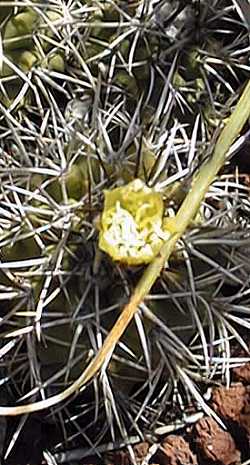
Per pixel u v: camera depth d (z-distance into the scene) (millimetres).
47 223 197
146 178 194
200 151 213
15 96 217
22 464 225
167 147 198
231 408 219
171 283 196
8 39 210
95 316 191
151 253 171
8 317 203
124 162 195
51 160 208
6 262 203
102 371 197
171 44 220
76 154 201
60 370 207
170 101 212
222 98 238
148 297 191
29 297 201
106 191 177
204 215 209
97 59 216
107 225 173
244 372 221
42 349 207
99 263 187
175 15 220
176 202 191
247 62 238
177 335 209
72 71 217
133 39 217
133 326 198
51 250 197
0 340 216
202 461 219
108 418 209
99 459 224
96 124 203
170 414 223
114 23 212
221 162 176
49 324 196
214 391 221
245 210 229
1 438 223
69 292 198
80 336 201
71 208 192
